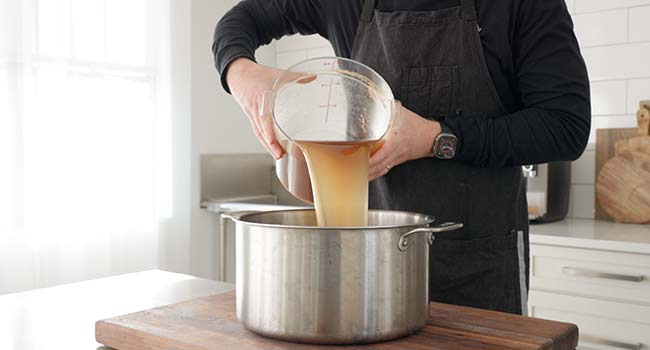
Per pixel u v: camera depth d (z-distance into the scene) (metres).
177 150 3.00
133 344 0.84
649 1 2.41
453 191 1.17
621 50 2.48
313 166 0.91
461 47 1.16
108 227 2.69
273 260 0.79
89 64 2.60
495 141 1.05
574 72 1.07
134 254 2.81
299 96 0.92
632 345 1.98
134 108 2.79
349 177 0.90
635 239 2.02
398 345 0.78
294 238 0.77
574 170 2.63
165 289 1.22
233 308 0.96
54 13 2.48
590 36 2.55
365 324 0.77
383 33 1.22
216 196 3.20
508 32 1.13
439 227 0.80
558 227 2.32
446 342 0.79
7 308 1.08
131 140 2.78
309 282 0.77
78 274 2.59
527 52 1.11
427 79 1.19
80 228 2.59
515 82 1.17
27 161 2.40
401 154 1.01
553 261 2.13
